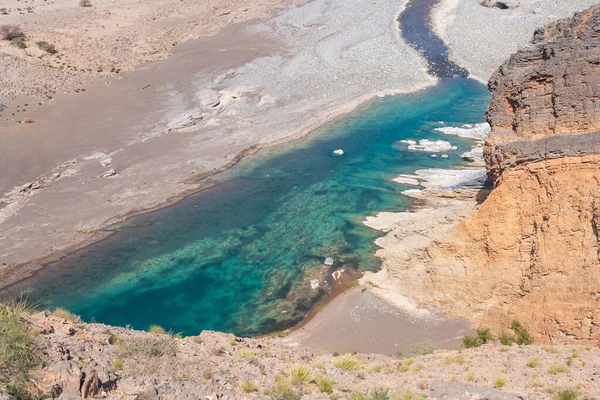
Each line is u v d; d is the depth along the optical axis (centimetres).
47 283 3359
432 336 2656
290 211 4144
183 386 1308
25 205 4284
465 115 5891
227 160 5050
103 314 3038
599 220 2398
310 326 2836
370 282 3141
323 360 2022
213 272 3428
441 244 2967
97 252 3691
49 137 5406
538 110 2958
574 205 2536
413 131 5569
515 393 1465
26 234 3906
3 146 5150
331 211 4100
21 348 1207
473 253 2856
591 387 1512
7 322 1298
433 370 1773
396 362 1966
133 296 3206
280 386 1442
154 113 6053
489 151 3172
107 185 4600
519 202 2770
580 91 2783
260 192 4475
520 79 3042
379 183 4500
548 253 2545
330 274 3319
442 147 5125
